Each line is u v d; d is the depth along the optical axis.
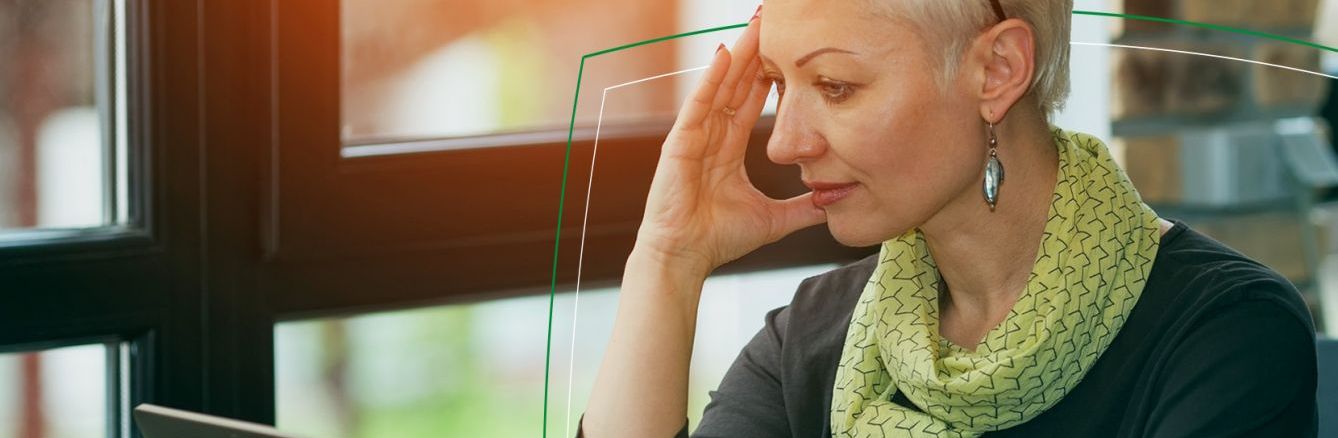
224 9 1.77
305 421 1.95
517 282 2.01
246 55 1.80
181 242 1.80
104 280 1.75
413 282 1.94
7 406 1.78
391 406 2.00
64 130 1.77
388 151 1.90
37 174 1.76
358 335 1.96
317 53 1.82
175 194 1.78
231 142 1.81
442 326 2.01
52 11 1.74
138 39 1.75
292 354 1.92
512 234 1.99
